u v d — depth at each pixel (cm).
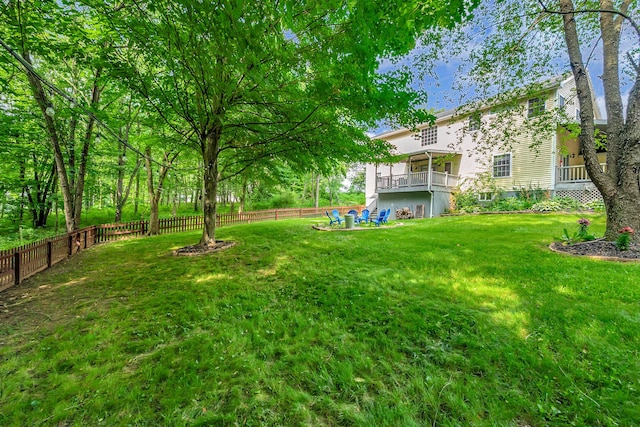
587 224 614
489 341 267
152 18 564
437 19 282
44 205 1416
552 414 185
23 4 563
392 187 1731
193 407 201
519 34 694
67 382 228
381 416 189
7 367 248
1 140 899
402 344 275
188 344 284
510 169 1427
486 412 190
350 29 405
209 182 786
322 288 433
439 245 671
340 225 1184
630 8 608
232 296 417
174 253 725
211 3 334
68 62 970
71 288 470
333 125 634
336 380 226
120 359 263
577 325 282
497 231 819
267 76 486
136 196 2191
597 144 888
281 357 262
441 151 1542
